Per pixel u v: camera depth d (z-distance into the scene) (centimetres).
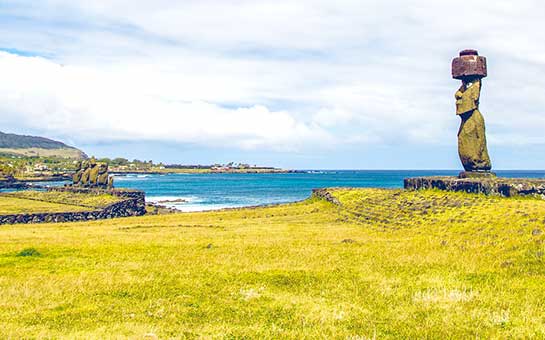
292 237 3247
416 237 2916
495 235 2509
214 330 1362
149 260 2384
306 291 1791
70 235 3412
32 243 2867
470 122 3891
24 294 1714
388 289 1773
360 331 1342
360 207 4550
